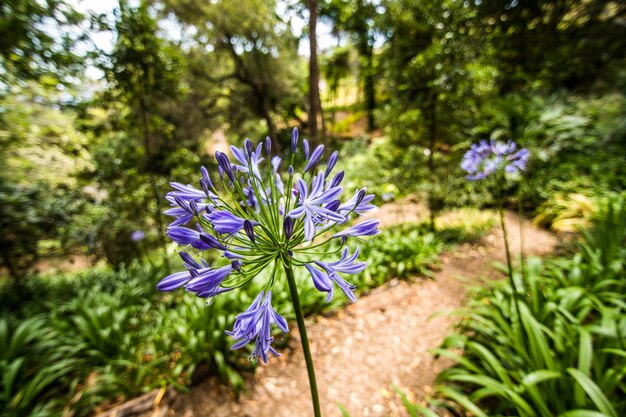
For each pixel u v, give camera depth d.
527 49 6.76
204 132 16.86
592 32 6.07
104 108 5.32
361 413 2.89
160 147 6.91
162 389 3.01
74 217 5.71
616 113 6.92
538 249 5.44
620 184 5.93
